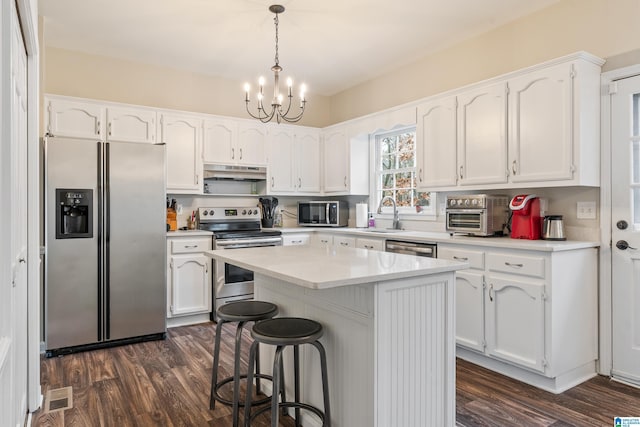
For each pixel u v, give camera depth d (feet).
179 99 14.90
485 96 10.44
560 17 10.02
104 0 9.99
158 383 8.78
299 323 6.25
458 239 10.00
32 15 6.20
